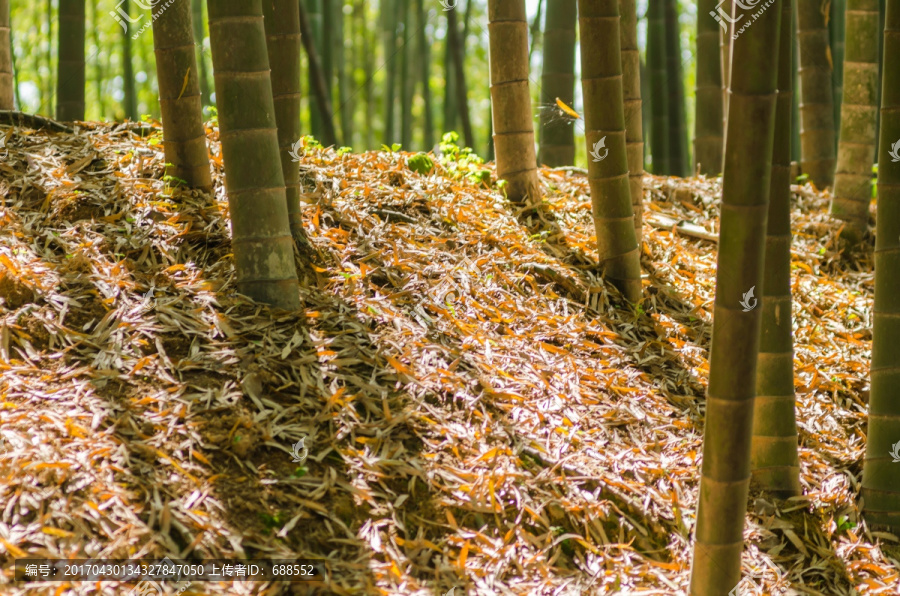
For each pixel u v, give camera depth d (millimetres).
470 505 2469
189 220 3301
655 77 6750
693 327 3750
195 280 3008
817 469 3127
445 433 2666
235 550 2133
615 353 3408
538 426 2848
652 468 2836
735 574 2322
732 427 2203
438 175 4363
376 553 2264
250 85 2818
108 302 2775
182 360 2611
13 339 2557
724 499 2246
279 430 2492
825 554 2754
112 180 3467
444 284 3398
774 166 2766
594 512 2594
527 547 2445
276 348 2773
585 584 2404
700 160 6391
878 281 2906
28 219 3135
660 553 2607
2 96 3977
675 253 4371
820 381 3602
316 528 2271
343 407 2625
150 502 2166
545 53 5648
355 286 3211
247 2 2779
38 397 2375
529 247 3900
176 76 3428
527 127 4289
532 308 3523
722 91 6289
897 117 2771
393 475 2477
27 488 2096
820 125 5801
